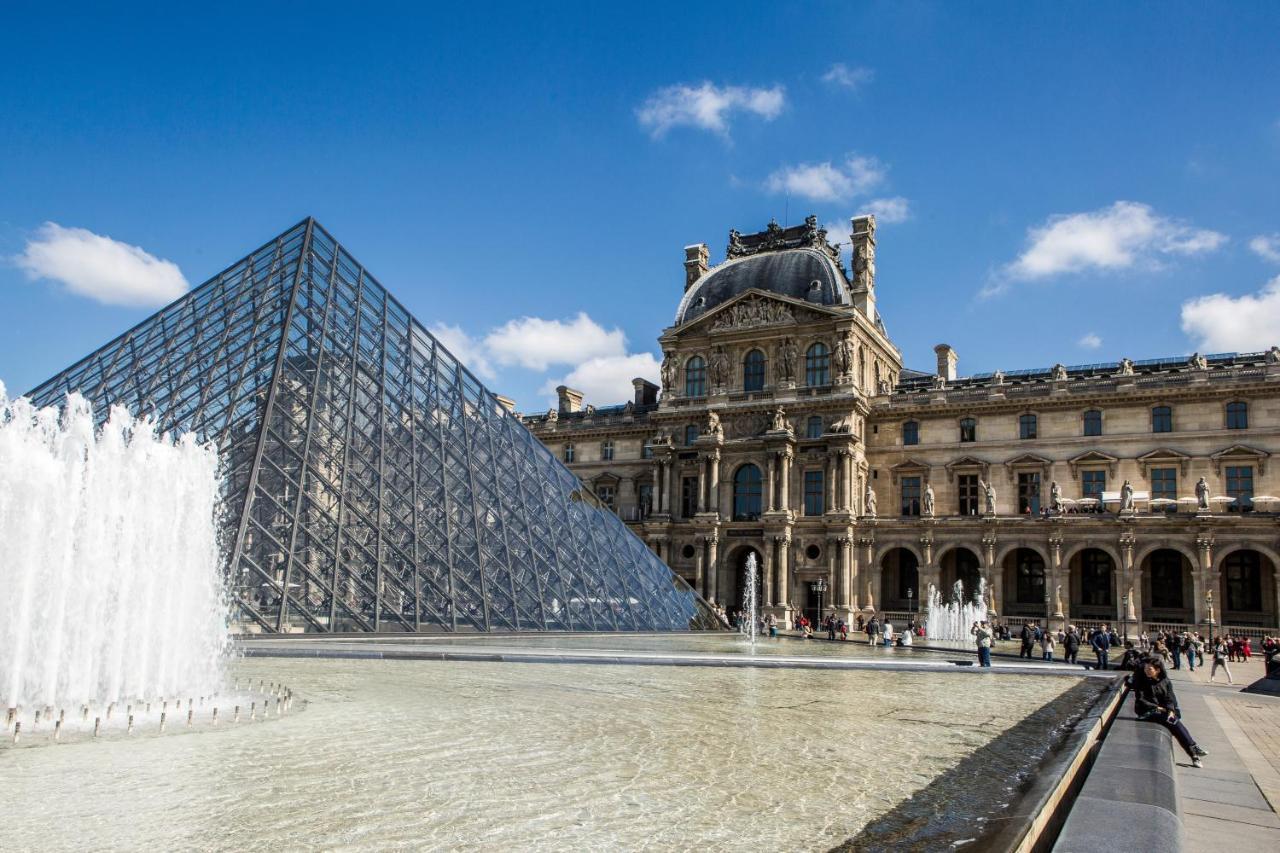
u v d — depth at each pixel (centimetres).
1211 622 8781
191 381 5847
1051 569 9581
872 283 11938
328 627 4969
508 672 4059
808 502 10856
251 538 4909
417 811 1742
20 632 3259
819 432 10850
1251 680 5391
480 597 5788
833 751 2414
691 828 1672
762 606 10619
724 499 11181
